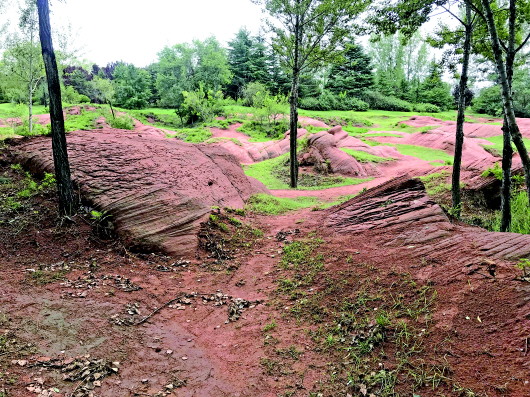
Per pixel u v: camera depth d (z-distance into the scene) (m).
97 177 8.11
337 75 59.22
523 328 3.44
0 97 48.12
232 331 4.67
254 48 66.94
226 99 60.16
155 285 5.82
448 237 5.67
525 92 41.47
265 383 3.67
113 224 7.04
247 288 5.94
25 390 3.23
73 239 6.68
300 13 16.28
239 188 11.93
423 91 61.38
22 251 6.16
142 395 3.42
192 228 7.61
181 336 4.55
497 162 11.55
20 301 4.71
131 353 4.04
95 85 46.59
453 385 3.15
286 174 21.80
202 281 6.14
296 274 6.05
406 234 6.23
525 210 8.39
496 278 4.20
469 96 57.78
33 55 22.75
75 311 4.69
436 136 29.55
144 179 8.41
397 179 8.57
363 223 7.45
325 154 22.23
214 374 3.84
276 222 9.62
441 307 4.16
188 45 63.03
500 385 2.99
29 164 9.16
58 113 6.87
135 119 44.19
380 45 66.12
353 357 3.86
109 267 6.12
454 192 9.39
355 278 5.38
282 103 41.28
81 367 3.67
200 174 10.30
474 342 3.53
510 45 7.00
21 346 3.83
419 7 8.77
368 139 32.84
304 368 3.84
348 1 15.29
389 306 4.51
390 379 3.43
